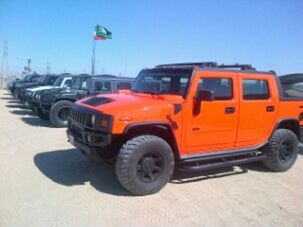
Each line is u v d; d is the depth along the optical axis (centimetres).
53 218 426
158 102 524
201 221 443
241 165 724
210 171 666
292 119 690
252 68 654
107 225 417
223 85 587
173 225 428
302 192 573
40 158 693
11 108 1716
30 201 473
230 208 491
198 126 557
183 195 530
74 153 742
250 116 623
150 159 514
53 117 1103
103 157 530
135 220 435
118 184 558
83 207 463
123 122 488
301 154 861
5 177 566
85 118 525
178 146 543
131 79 1190
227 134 598
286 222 455
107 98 558
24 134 962
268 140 662
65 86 1318
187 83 550
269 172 682
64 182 555
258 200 527
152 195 521
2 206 453
